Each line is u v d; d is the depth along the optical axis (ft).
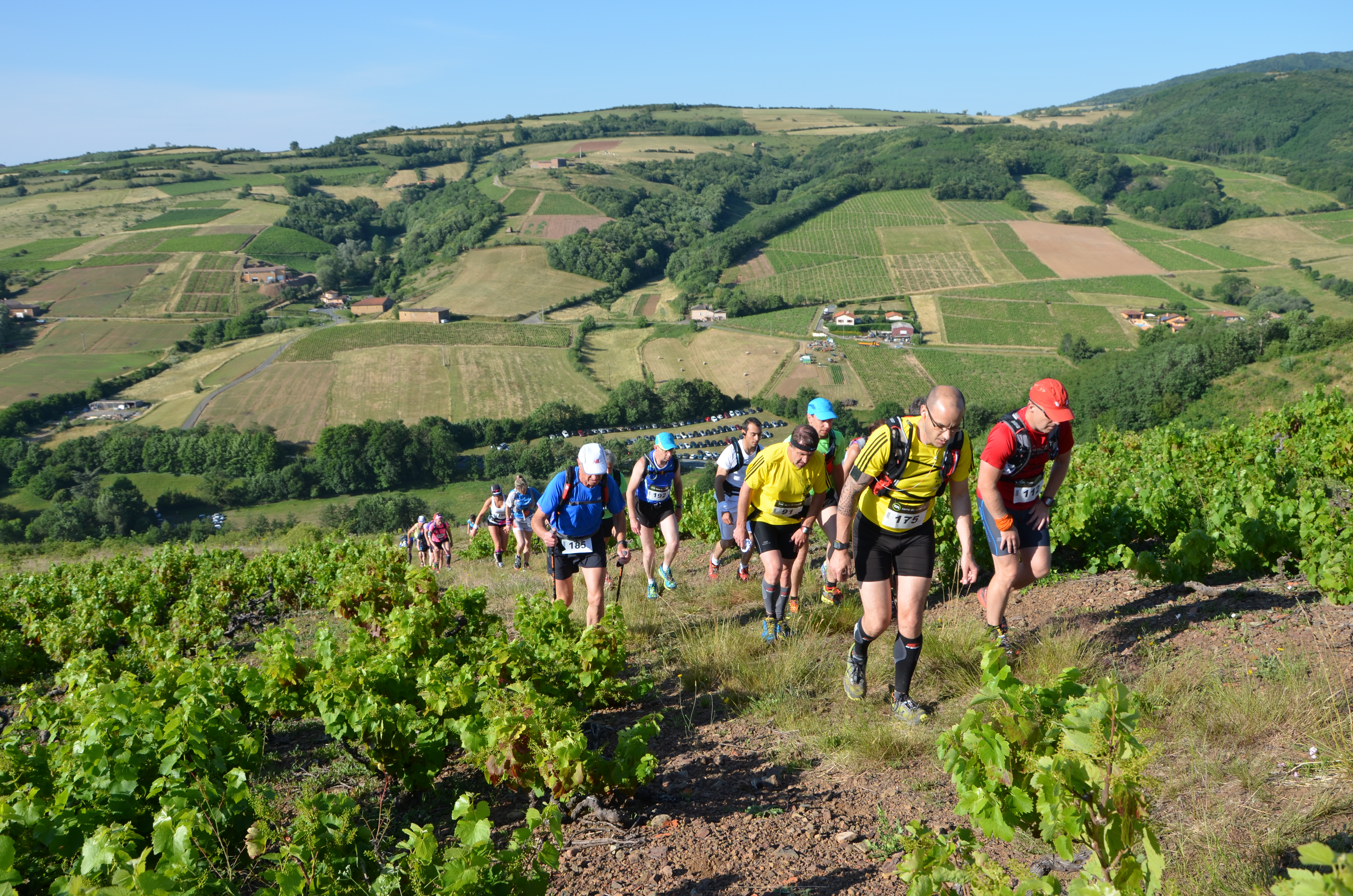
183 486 278.26
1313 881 5.34
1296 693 11.72
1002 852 9.89
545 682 16.44
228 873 10.17
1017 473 15.42
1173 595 18.89
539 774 12.77
